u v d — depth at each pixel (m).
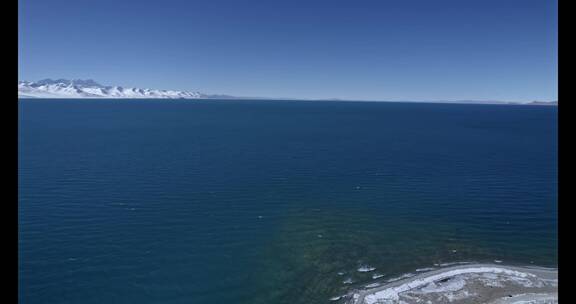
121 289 30.30
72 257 35.22
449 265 34.25
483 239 40.16
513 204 52.59
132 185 59.62
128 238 39.69
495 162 82.75
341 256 36.19
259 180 64.75
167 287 30.70
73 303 28.41
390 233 41.84
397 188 61.09
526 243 39.19
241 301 28.98
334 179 66.56
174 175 66.88
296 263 34.75
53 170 68.19
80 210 47.62
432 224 44.72
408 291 29.34
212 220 45.38
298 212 48.81
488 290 29.08
